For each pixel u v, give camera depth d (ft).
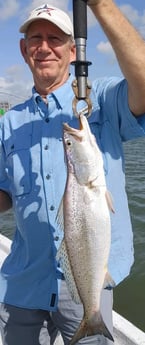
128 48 3.64
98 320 3.87
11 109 5.04
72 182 3.81
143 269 12.59
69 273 3.94
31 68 4.71
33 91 4.87
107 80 4.52
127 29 3.63
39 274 4.61
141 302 10.95
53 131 4.58
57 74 4.63
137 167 32.22
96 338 4.44
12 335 4.96
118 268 4.39
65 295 4.49
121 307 10.78
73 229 3.83
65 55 4.62
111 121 4.43
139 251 13.80
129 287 11.71
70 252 3.87
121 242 4.43
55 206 4.45
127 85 4.06
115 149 4.44
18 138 4.78
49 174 4.50
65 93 4.67
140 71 3.71
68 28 4.50
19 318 4.85
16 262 4.89
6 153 4.91
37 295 4.63
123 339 5.66
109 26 3.58
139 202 19.98
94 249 3.79
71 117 4.56
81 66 3.80
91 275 3.84
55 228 4.44
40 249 4.57
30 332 4.88
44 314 4.83
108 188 4.33
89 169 3.74
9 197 5.38
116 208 4.39
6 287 4.89
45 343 4.96
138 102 3.97
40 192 4.51
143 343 5.47
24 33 4.65
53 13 4.46
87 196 3.76
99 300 3.88
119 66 3.82
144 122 4.17
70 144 3.78
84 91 3.83
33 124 4.74
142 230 15.81
